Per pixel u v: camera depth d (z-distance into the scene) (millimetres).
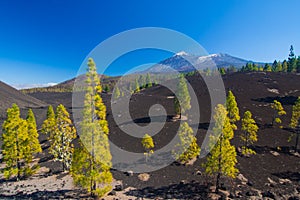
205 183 33562
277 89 93562
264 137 51625
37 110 112438
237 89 95250
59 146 41594
